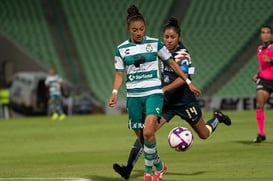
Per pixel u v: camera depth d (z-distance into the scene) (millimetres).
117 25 118188
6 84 112750
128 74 25531
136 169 31438
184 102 29469
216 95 105625
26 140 53719
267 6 113375
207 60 110500
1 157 40250
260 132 43750
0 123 83250
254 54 108312
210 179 26875
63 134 59156
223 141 45688
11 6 122125
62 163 35500
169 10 117438
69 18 120125
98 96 108062
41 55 115188
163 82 29922
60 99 95312
